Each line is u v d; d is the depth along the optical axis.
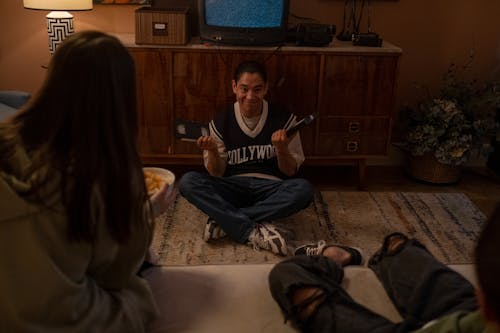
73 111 1.00
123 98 1.05
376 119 2.78
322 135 2.79
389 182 3.04
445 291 1.39
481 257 0.71
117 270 1.24
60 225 1.04
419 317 1.38
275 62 2.65
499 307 0.69
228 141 2.48
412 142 2.93
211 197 2.26
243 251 2.23
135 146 1.10
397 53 2.64
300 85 2.70
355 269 1.61
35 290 1.04
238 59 2.64
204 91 2.70
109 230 1.09
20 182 1.00
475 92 3.01
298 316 1.38
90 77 1.00
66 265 1.07
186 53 2.63
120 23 3.06
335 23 3.07
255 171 2.47
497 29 3.12
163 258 2.18
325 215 2.58
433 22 3.10
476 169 3.24
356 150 2.83
